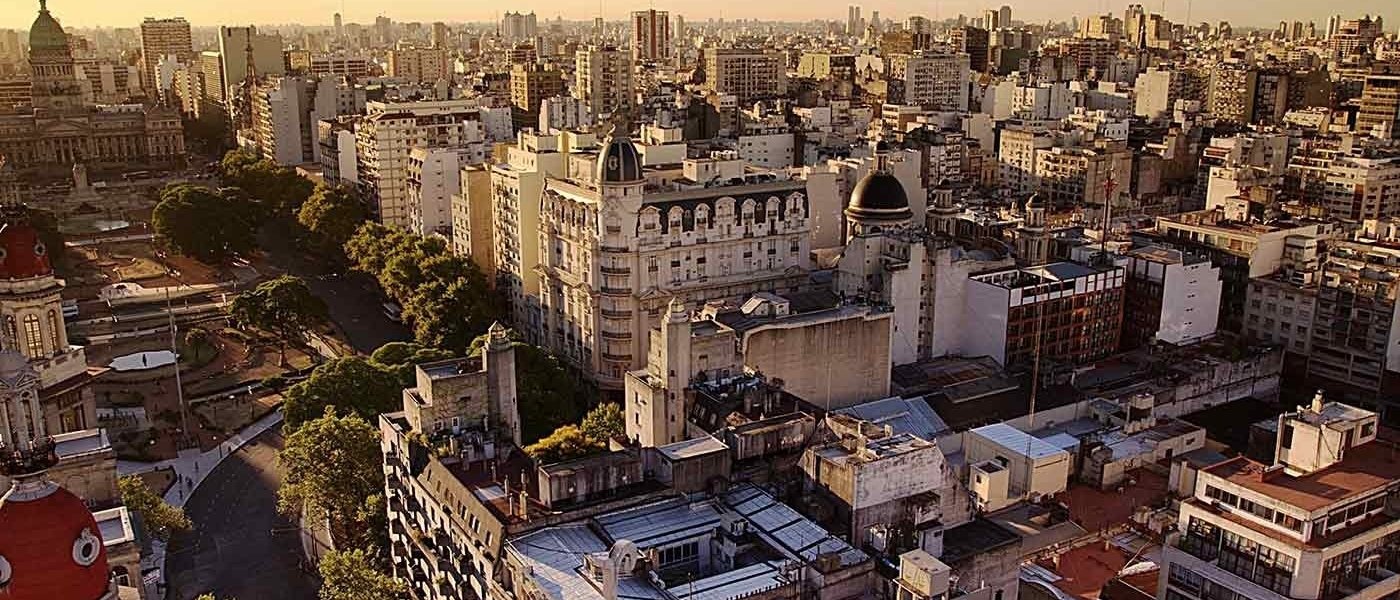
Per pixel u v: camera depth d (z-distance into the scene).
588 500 155.25
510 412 182.38
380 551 192.75
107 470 161.25
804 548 144.75
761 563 141.75
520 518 148.25
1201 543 154.00
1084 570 190.62
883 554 147.25
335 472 193.62
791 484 162.00
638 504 155.75
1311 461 164.25
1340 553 143.75
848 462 152.25
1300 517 143.00
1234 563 149.75
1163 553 157.62
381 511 192.75
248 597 189.25
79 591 90.69
